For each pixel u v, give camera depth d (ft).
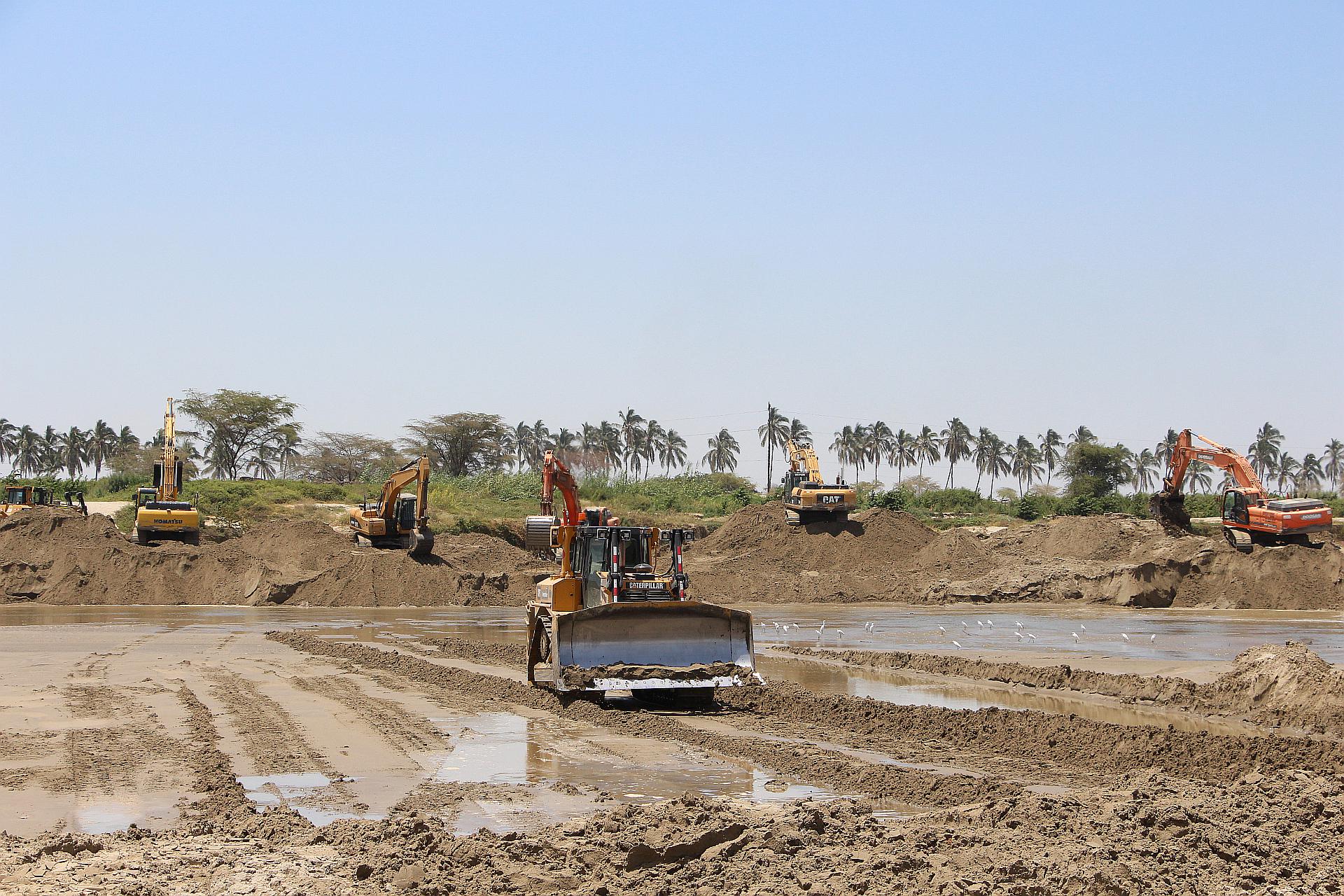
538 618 70.54
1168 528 172.35
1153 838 33.83
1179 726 61.00
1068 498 307.58
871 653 92.02
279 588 151.33
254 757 50.29
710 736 54.60
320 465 337.11
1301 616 135.33
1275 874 31.04
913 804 42.01
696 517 266.16
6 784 44.75
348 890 30.58
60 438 466.70
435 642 102.89
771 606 157.99
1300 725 60.29
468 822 39.45
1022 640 106.83
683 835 35.09
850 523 191.42
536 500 264.52
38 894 29.73
